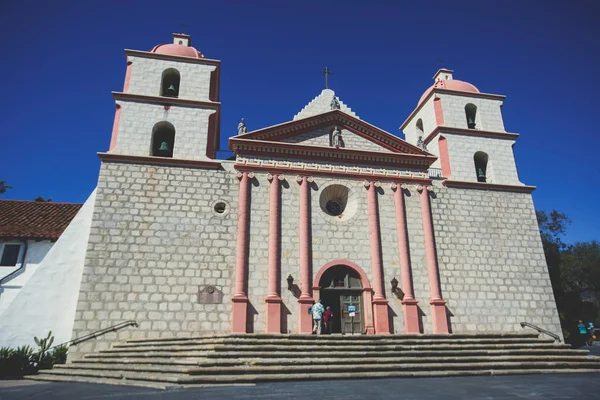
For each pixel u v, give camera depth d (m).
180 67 26.97
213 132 25.44
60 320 20.86
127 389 12.75
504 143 29.19
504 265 25.34
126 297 20.47
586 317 33.75
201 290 21.34
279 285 22.16
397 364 16.59
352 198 25.25
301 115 27.75
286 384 13.59
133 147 23.95
